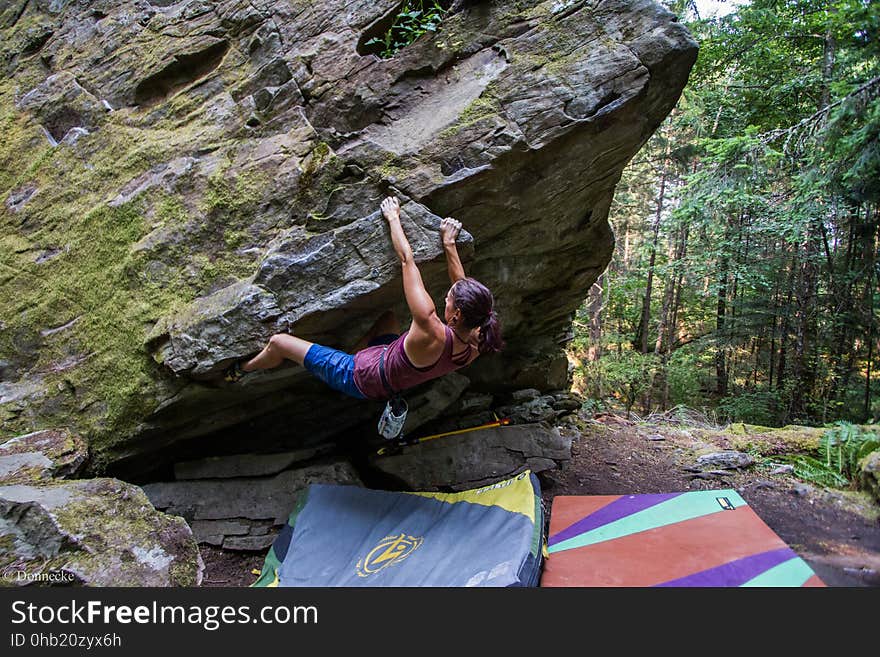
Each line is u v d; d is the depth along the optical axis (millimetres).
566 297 4992
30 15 4629
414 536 2971
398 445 4402
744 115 8883
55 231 3816
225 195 3266
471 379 5277
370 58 3244
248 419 3854
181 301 3266
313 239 3033
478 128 2902
